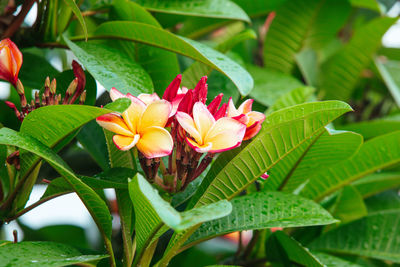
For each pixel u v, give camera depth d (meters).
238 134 1.06
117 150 1.17
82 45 1.24
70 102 1.12
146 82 1.21
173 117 1.08
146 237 1.09
